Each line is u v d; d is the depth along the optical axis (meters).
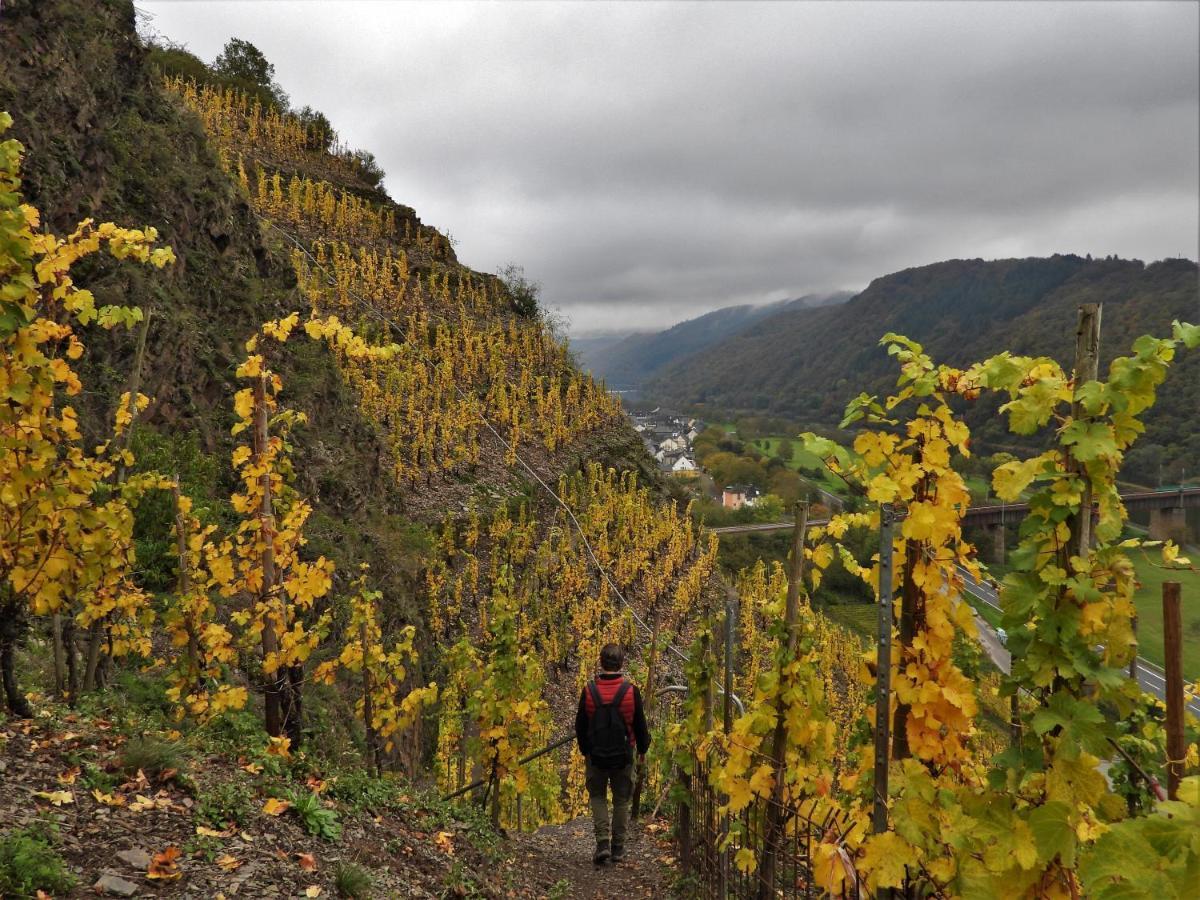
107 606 5.69
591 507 51.72
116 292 13.41
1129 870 1.76
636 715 7.37
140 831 3.76
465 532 36.91
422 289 62.50
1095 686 2.43
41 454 4.12
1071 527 2.43
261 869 3.81
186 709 6.19
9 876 2.99
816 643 4.19
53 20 14.16
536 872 6.89
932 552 2.97
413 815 6.13
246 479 5.63
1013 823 2.46
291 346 20.45
